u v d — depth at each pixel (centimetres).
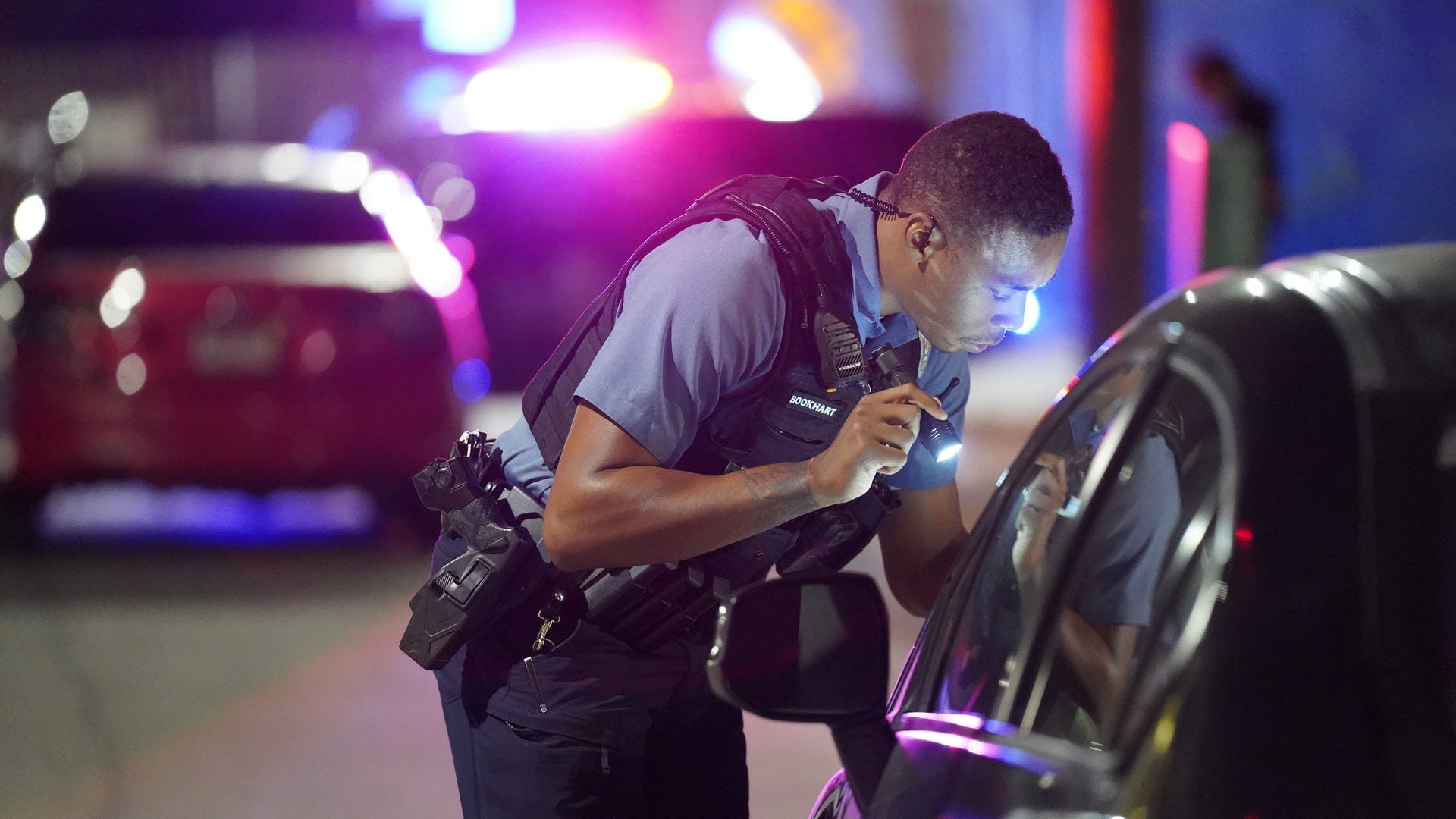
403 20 7050
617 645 793
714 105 3244
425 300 2422
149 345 2356
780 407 748
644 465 727
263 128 7231
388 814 1416
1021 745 530
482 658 807
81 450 2359
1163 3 4666
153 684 1825
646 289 737
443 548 827
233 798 1460
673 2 6925
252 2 7300
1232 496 501
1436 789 475
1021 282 739
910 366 804
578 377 773
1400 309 521
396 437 2398
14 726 1684
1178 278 2606
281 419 2367
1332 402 507
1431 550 492
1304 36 4538
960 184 729
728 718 862
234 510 2839
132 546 2564
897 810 557
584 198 3256
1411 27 4412
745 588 602
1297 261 561
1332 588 487
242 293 2361
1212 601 491
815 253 739
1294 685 479
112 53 7500
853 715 605
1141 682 500
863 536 786
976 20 6306
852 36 6756
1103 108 2792
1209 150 2544
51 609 2188
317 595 2244
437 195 3275
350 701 1747
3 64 7556
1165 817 472
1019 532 586
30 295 2367
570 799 800
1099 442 557
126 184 2459
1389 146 4456
